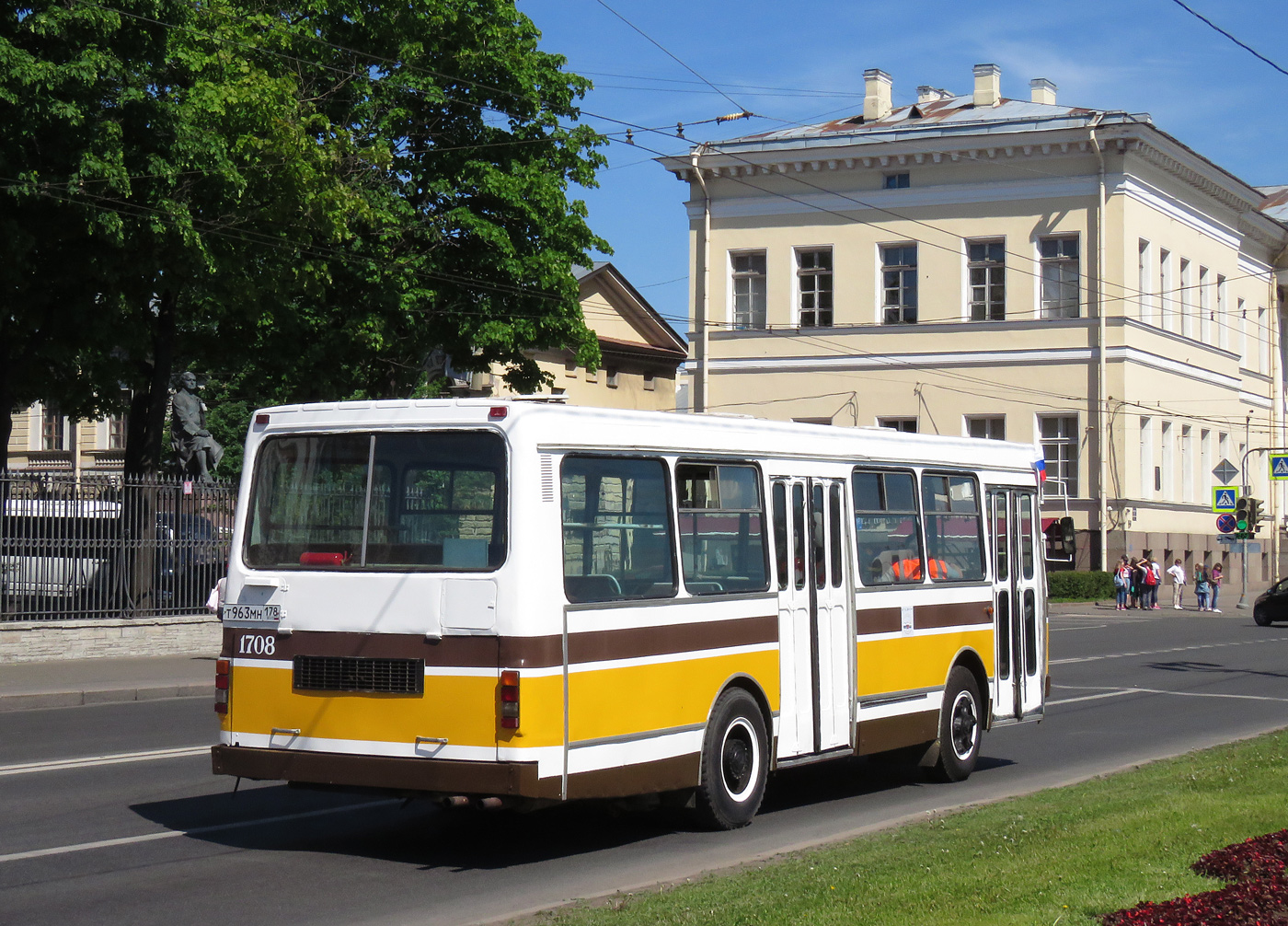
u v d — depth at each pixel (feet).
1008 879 24.26
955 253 160.97
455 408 28.96
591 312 173.68
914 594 39.65
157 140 74.33
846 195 164.96
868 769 43.78
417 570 28.66
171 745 46.47
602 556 29.50
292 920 24.22
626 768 29.35
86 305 78.13
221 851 29.96
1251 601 171.73
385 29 94.12
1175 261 167.53
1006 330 158.71
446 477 28.86
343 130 90.38
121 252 75.56
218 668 30.35
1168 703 62.23
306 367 97.30
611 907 23.24
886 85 174.19
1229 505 132.77
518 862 29.25
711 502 32.81
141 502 79.36
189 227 73.72
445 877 27.73
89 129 70.44
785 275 167.43
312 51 92.12
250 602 30.12
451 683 27.84
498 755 27.35
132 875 27.55
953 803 37.22
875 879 24.54
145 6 73.51
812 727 35.35
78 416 101.30
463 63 96.02
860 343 164.35
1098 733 52.11
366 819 33.78
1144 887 23.53
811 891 23.71
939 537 41.42
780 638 34.37
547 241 100.32
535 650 27.61
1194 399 172.65
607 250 103.86
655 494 31.12
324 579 29.37
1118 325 153.89
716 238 170.30
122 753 44.29
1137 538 155.74
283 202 79.66
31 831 31.71
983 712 42.68
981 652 42.60
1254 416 195.72
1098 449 154.81
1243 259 193.47
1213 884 23.76
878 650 37.96
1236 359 186.09
